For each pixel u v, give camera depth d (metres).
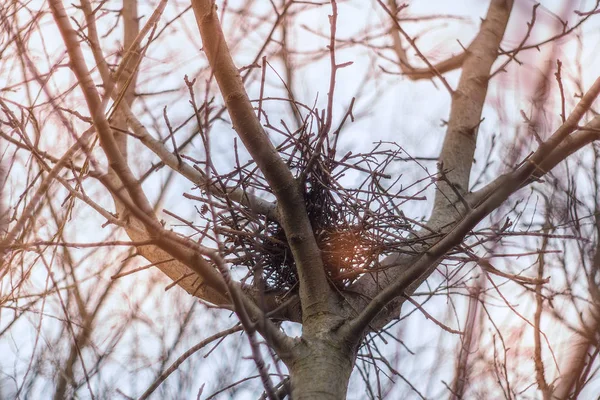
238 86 7.73
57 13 6.86
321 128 7.78
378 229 8.19
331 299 7.93
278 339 7.49
